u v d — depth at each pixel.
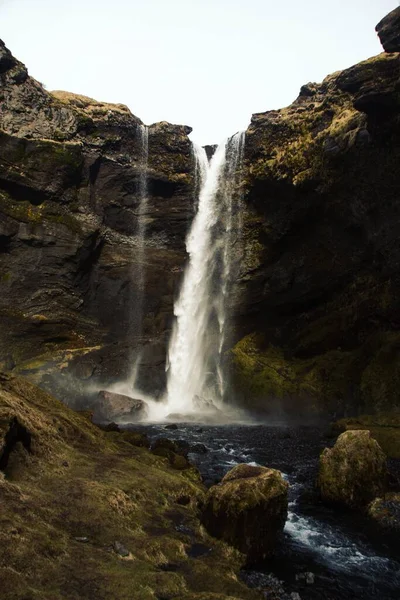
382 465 12.00
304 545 9.48
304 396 26.70
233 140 33.91
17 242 29.89
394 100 22.45
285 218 30.41
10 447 9.18
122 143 33.59
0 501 7.46
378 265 26.47
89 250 31.50
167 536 8.20
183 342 33.47
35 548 6.48
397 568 8.67
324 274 29.28
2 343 28.47
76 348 30.25
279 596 7.38
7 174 29.30
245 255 32.62
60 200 31.09
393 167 24.11
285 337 30.97
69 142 31.17
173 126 34.94
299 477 13.98
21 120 30.59
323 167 27.17
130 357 31.41
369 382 23.88
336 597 7.61
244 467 9.64
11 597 5.42
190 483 10.96
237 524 8.43
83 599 5.72
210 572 7.30
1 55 30.27
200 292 33.94
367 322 26.66
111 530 7.80
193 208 34.88
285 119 30.80
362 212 26.25
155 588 6.32
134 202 33.97
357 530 10.27
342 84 24.36
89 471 10.08
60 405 14.07
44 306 30.00
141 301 33.19
